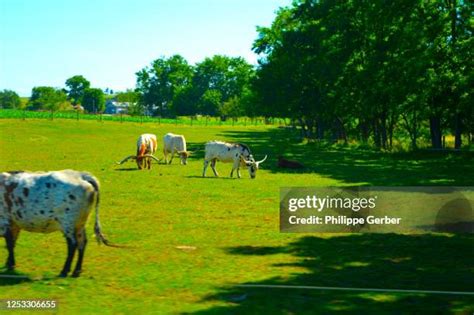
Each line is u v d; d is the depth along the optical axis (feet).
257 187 77.00
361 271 34.19
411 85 138.62
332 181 85.66
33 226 32.17
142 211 56.59
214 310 26.30
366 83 164.96
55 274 32.55
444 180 86.99
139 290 29.60
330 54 185.37
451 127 160.25
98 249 39.52
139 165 101.76
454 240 44.37
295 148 184.55
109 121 371.76
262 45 246.88
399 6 146.82
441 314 25.96
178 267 34.76
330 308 26.76
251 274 33.19
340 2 183.11
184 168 106.22
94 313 25.80
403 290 29.78
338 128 246.68
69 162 112.78
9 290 29.32
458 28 134.72
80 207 31.50
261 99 247.70
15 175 32.24
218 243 42.39
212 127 408.46
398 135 231.09
